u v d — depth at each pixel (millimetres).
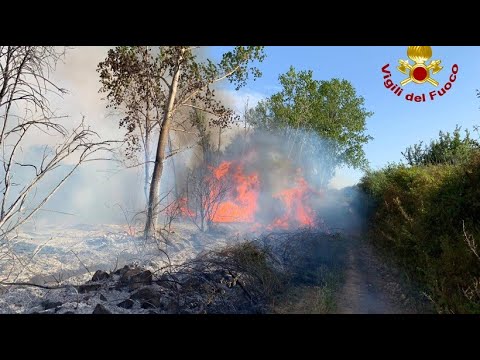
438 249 6883
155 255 10281
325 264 9648
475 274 5238
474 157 6660
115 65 13797
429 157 13648
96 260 9328
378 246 12055
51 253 9602
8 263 7984
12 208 5367
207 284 6395
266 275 7266
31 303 5785
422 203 7867
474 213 6262
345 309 6359
